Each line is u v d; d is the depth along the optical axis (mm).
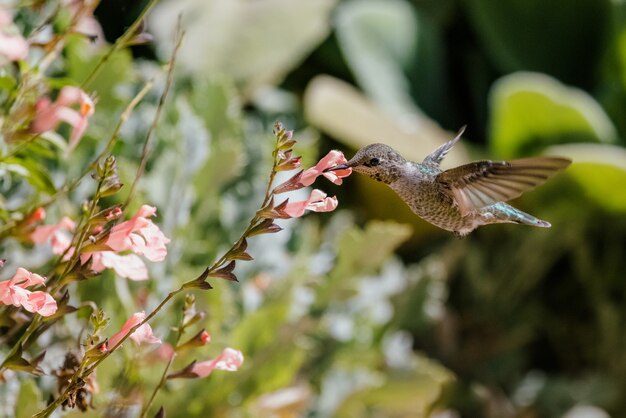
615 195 3678
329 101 3537
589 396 3703
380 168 2197
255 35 3195
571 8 4203
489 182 2191
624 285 3963
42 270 2234
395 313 2586
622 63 4109
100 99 2322
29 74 2137
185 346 2090
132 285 2266
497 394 3553
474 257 3816
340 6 4273
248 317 2322
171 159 2316
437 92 4285
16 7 2154
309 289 2418
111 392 2186
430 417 3201
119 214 2072
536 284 4004
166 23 3135
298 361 2318
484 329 3705
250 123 3035
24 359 2076
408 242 3863
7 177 2221
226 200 2410
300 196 2436
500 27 4246
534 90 3619
